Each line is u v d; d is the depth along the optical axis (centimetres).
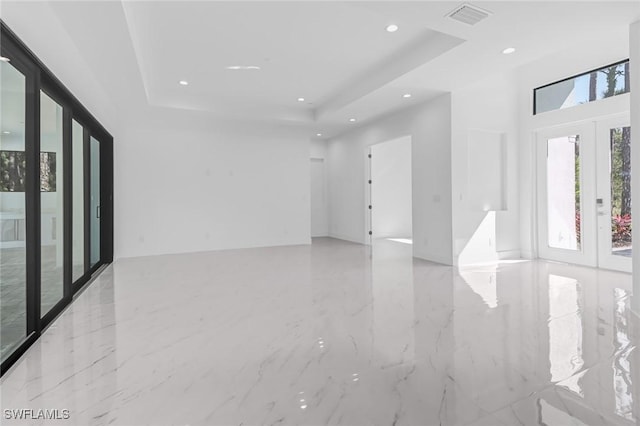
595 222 548
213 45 441
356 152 862
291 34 416
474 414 183
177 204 738
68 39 351
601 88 529
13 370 231
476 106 594
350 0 303
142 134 705
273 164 832
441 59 430
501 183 635
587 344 267
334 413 185
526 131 629
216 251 755
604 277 486
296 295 409
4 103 270
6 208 273
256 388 209
